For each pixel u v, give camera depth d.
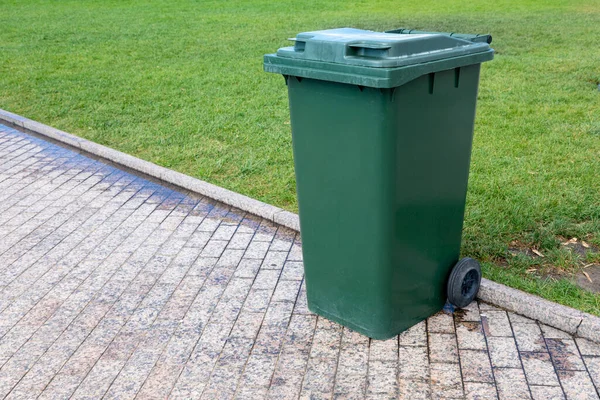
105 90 9.66
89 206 5.57
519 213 4.73
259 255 4.51
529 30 13.21
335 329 3.58
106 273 4.34
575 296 3.69
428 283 3.56
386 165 3.00
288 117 7.91
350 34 3.22
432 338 3.46
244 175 6.03
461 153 3.43
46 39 14.47
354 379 3.16
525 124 7.05
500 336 3.45
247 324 3.67
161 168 6.18
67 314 3.85
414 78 2.88
